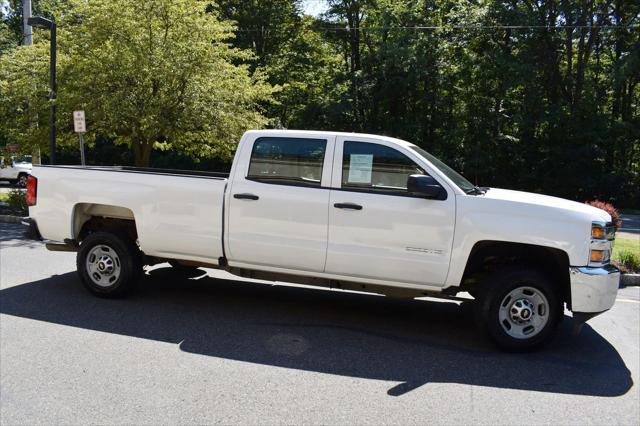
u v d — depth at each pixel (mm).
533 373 4551
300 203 5402
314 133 5543
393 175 5285
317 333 5355
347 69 36125
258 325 5527
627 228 18375
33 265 8062
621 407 3949
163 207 5898
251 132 5738
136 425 3441
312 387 4098
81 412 3590
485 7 30156
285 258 5504
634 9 30641
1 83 15789
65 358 4492
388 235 5188
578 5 29297
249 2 33031
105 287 6227
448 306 6566
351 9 34062
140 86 15172
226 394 3920
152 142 17172
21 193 15625
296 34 35500
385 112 32781
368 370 4477
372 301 6637
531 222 4891
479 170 30281
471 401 3959
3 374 4148
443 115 31609
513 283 4945
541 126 30203
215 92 15867
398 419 3631
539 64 30391
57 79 15508
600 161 29516
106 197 6109
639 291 8062
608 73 31156
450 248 5059
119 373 4227
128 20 14812
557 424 3656
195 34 15789
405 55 29422
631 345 5391
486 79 30328
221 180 5707
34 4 32625
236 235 5629
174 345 4871
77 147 18297
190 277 7469
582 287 4789
